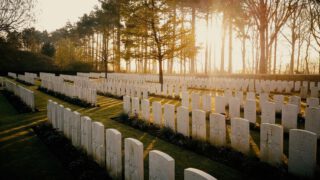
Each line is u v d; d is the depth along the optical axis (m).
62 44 51.53
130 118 9.55
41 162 5.67
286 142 6.65
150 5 18.20
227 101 11.44
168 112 7.80
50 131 7.74
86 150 5.86
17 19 13.77
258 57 40.72
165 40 18.62
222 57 35.31
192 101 10.91
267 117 7.99
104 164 5.12
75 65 49.50
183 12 32.78
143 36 18.80
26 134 7.89
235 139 6.05
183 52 19.50
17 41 16.02
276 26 27.03
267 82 18.45
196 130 6.92
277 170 4.84
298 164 4.62
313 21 30.58
